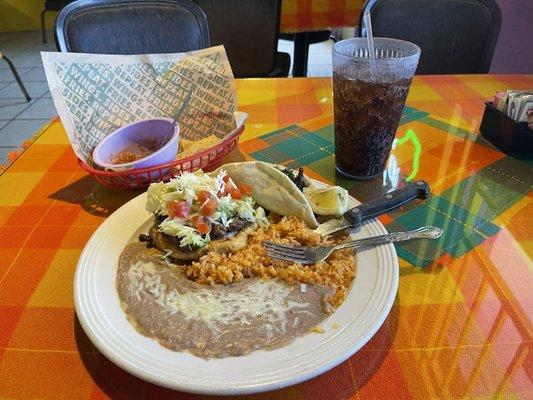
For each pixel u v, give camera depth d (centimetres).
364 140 88
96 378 55
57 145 110
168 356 52
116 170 86
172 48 149
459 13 158
